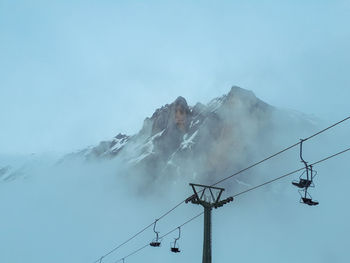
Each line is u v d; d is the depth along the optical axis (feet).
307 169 60.95
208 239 90.02
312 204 59.62
